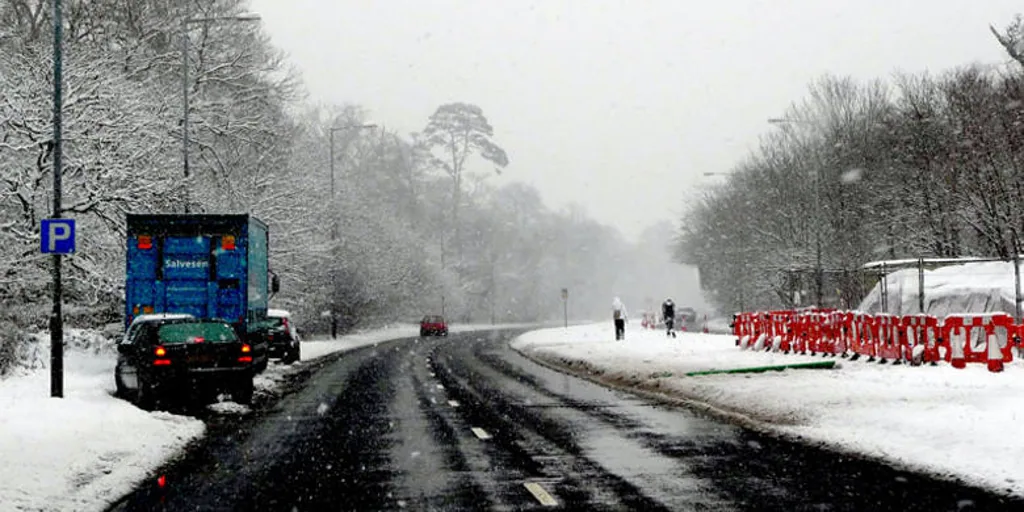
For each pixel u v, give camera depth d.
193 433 14.96
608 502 9.28
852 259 51.44
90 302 31.98
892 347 22.97
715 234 78.12
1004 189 40.69
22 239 29.34
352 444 13.70
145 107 34.47
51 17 39.19
